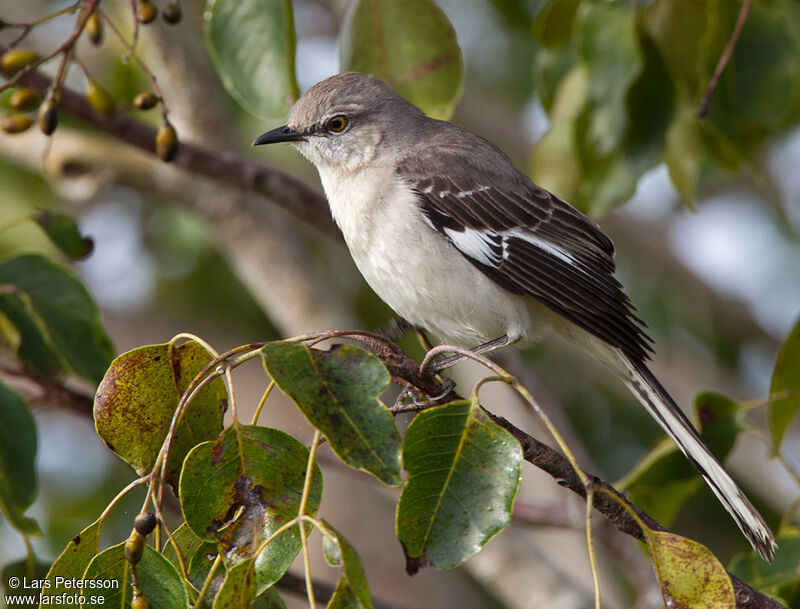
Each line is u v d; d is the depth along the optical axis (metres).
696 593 5.54
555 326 9.91
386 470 5.30
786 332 16.16
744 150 9.96
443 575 14.20
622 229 16.17
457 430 5.55
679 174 10.18
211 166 10.99
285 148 14.54
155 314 15.16
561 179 10.39
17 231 13.62
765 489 13.84
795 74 9.48
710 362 15.78
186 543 6.07
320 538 13.22
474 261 9.56
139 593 5.59
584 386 15.21
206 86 12.70
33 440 7.79
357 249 9.87
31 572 7.58
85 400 9.12
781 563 7.87
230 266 14.89
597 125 9.61
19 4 14.42
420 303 9.66
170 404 6.14
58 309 8.45
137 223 15.32
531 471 13.71
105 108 8.30
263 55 8.92
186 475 5.62
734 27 9.43
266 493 5.71
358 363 5.48
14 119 8.26
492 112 16.12
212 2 8.88
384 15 9.30
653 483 8.84
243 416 14.05
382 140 10.05
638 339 9.41
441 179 9.77
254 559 5.29
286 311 13.41
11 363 9.63
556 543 13.66
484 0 15.66
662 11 9.92
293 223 15.60
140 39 12.85
